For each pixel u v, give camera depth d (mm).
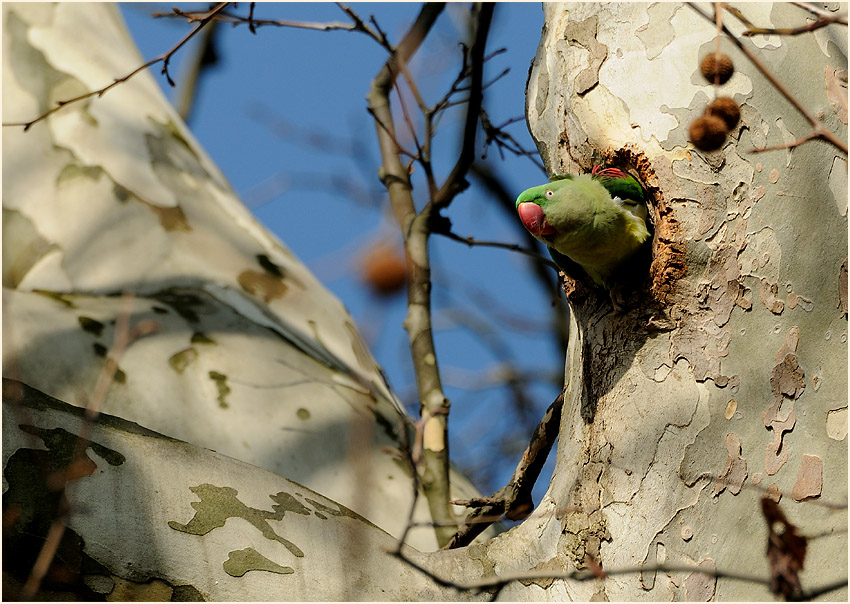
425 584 6137
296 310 10180
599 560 6023
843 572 5512
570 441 6684
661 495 5949
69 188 9773
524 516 7453
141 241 9664
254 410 8648
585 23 7008
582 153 7145
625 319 6473
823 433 5836
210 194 10820
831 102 6312
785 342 5961
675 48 6559
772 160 6160
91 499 5418
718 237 6133
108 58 11062
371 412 9461
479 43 9609
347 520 6230
